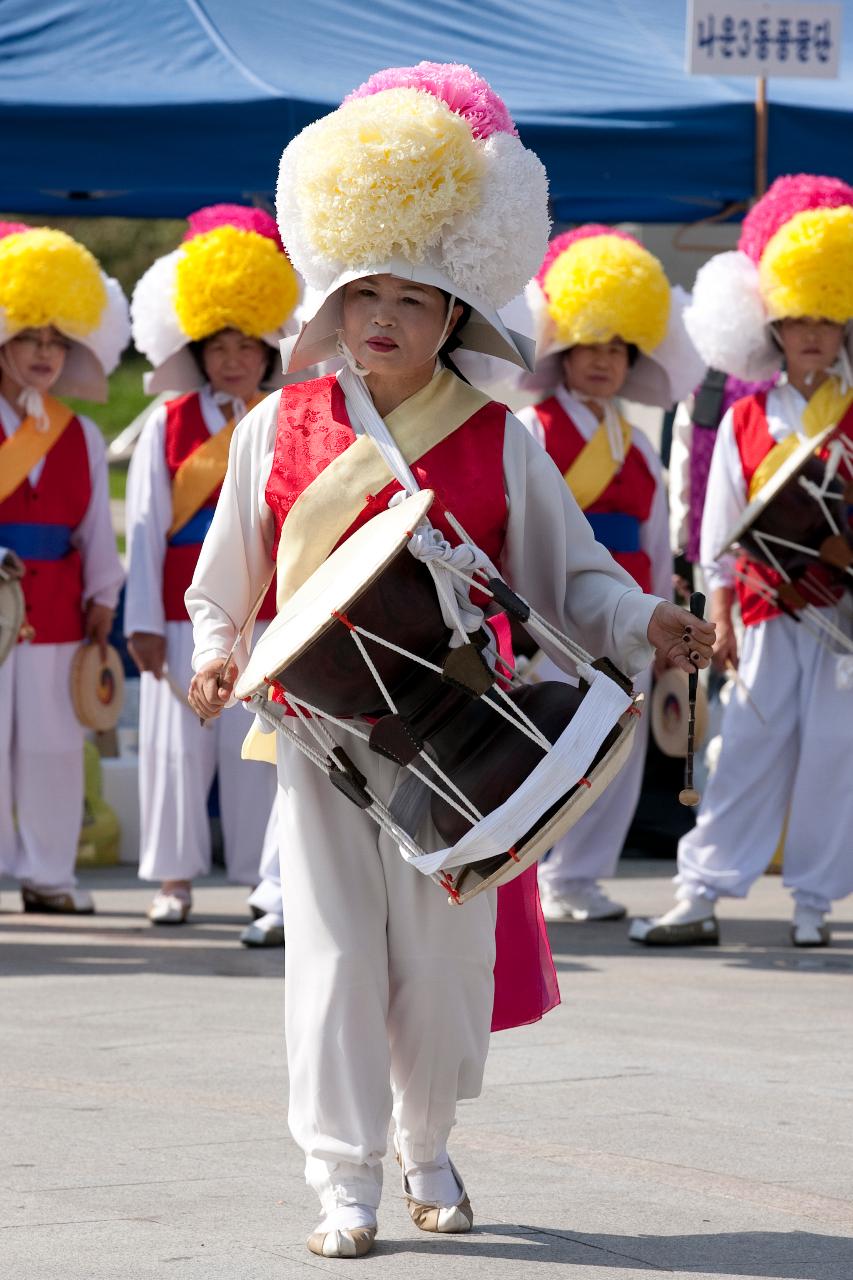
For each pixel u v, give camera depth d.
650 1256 6.97
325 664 6.64
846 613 14.28
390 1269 6.76
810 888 14.70
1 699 15.69
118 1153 8.31
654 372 15.66
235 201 21.17
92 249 60.59
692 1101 9.46
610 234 15.51
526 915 7.53
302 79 16.27
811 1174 8.13
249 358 15.17
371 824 7.04
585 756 6.64
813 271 13.81
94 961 13.75
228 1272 6.68
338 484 6.98
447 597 6.66
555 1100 9.45
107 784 19.97
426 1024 7.08
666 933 14.78
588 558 7.38
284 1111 9.12
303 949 7.00
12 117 15.30
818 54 16.34
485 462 7.08
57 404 15.62
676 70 17.70
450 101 7.18
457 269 6.99
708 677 19.92
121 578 15.88
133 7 16.94
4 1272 6.63
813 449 13.59
